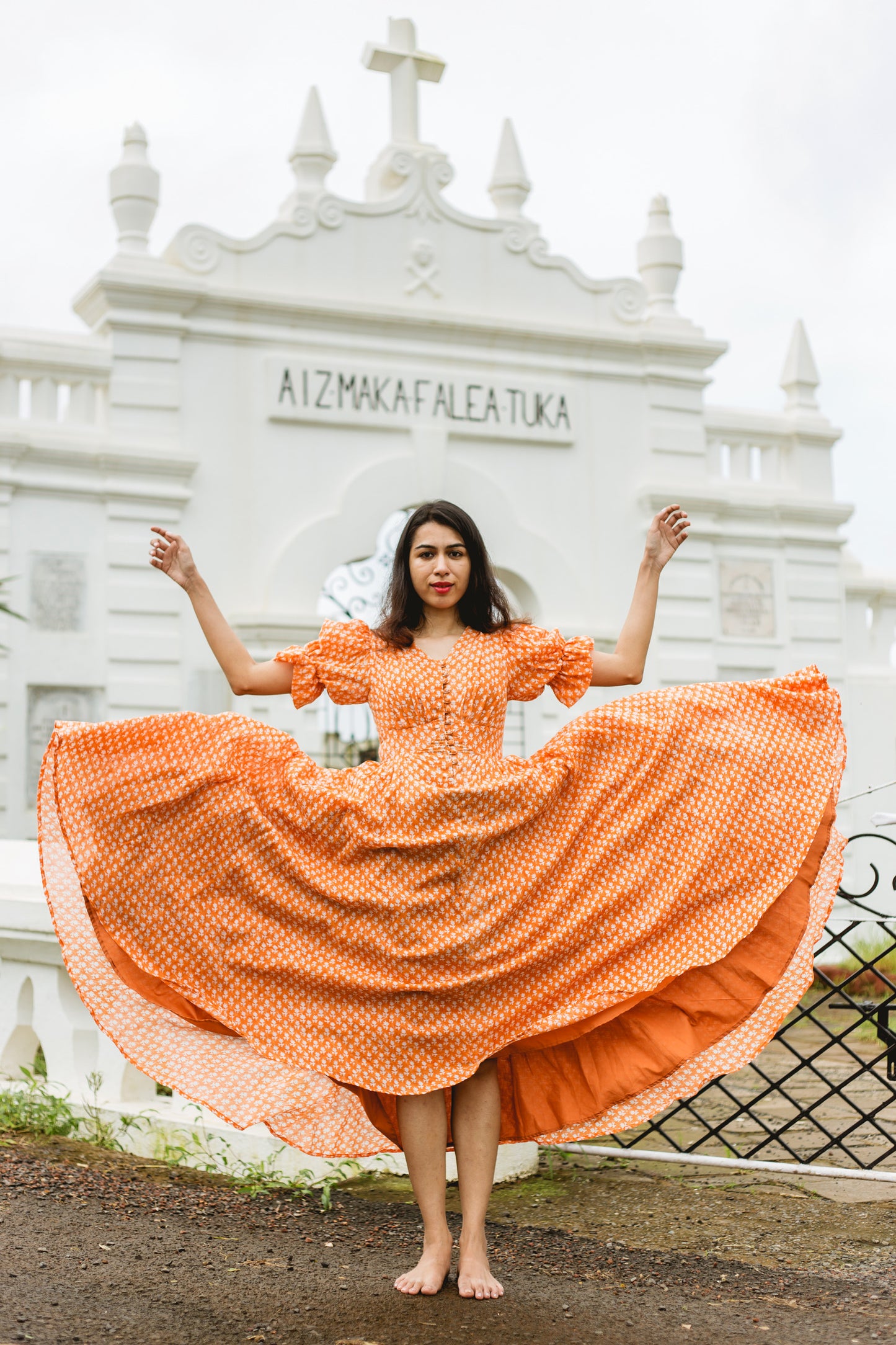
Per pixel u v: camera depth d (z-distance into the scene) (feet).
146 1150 16.17
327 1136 12.28
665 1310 11.39
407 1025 11.55
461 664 12.44
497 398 45.27
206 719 12.48
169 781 12.17
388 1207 14.58
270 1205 14.32
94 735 12.28
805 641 49.62
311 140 43.55
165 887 12.09
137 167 41.22
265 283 42.60
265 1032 11.73
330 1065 11.50
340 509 42.65
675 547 13.07
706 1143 18.61
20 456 39.11
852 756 50.03
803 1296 11.84
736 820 12.57
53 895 12.46
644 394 47.85
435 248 44.86
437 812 11.72
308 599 41.93
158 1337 10.28
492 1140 11.60
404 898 11.65
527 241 46.26
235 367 42.06
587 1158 17.33
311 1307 11.07
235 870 12.05
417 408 44.11
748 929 12.24
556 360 46.44
